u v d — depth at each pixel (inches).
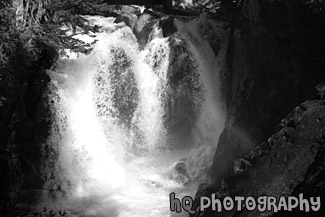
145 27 503.5
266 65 309.9
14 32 313.3
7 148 328.8
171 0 629.9
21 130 355.3
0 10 315.6
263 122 298.8
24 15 348.5
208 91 486.3
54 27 362.9
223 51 498.9
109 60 462.0
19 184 337.1
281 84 285.9
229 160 328.5
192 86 485.4
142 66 484.1
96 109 446.6
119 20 505.7
